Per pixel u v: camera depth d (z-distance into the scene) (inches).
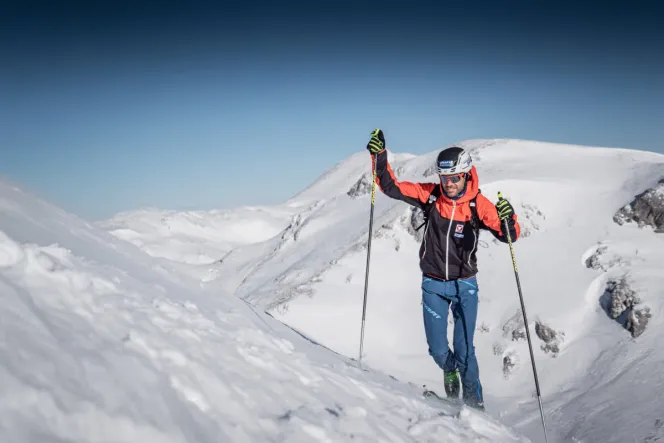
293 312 1275.8
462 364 218.5
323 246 1893.5
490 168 1686.8
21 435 67.7
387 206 1937.7
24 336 86.4
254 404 116.6
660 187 1338.6
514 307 1190.9
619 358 962.7
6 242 107.9
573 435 770.2
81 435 75.2
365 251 1475.1
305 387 141.7
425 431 151.6
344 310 1279.5
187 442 87.5
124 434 80.5
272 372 140.2
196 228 5403.5
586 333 1071.6
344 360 225.0
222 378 118.0
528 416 885.2
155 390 96.5
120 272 152.3
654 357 919.0
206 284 226.5
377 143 214.1
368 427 134.0
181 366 111.3
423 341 1194.6
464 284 214.8
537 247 1346.0
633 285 1096.8
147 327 119.6
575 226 1374.3
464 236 209.5
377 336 1213.1
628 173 1542.8
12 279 102.4
